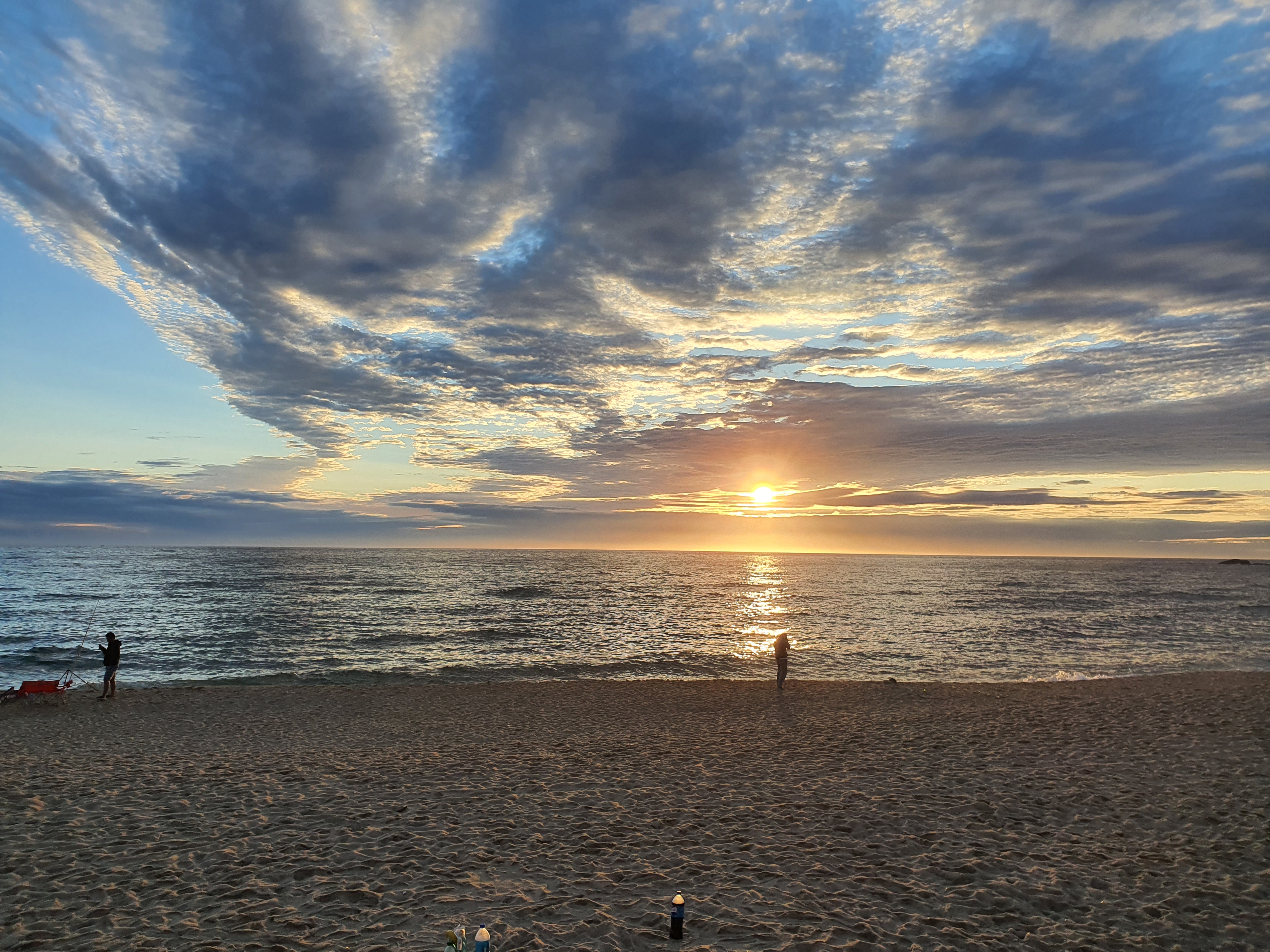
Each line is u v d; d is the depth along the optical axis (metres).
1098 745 11.13
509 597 54.50
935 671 23.97
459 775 9.62
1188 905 5.59
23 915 5.30
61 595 48.53
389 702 16.38
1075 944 4.99
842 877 6.16
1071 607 51.84
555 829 7.44
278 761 10.44
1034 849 6.83
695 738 12.34
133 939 4.93
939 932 5.14
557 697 17.19
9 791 8.55
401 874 6.18
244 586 59.16
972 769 9.88
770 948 4.85
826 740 12.05
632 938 4.97
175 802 8.23
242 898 5.65
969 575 115.62
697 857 6.67
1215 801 8.20
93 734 12.94
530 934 5.01
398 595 52.81
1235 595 67.75
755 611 46.41
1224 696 15.75
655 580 85.44
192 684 19.83
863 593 65.94
